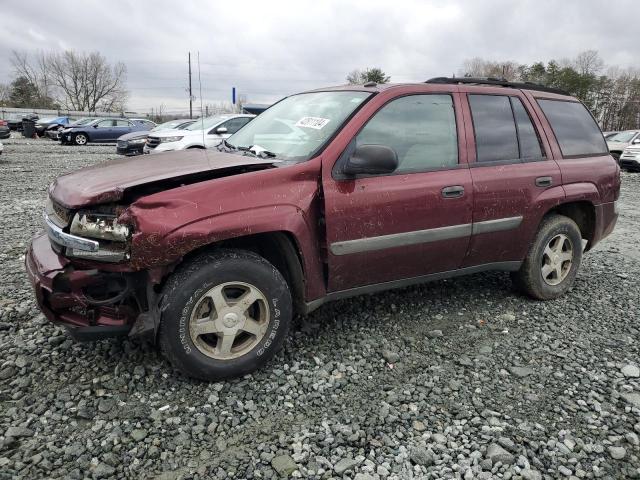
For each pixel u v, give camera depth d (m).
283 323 3.05
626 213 9.45
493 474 2.34
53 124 30.98
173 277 2.75
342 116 3.36
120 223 2.59
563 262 4.48
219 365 2.89
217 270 2.77
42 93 80.19
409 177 3.38
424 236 3.46
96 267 2.68
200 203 2.69
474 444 2.51
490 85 4.09
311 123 3.47
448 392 2.97
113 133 25.91
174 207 2.63
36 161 15.63
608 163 4.62
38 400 2.71
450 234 3.58
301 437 2.52
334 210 3.08
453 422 2.70
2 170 12.84
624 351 3.58
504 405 2.87
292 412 2.73
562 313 4.21
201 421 2.60
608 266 5.68
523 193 3.90
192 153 3.59
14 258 5.18
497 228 3.82
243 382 2.97
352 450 2.45
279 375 3.07
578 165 4.32
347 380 3.06
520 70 64.38
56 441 2.41
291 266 3.13
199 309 2.82
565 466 2.40
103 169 3.14
